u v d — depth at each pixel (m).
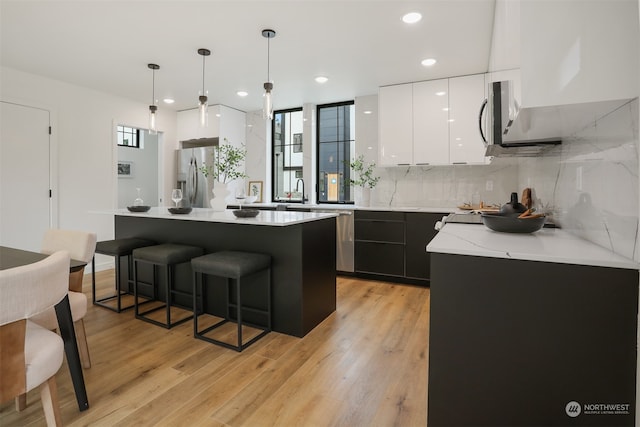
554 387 1.11
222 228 2.85
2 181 3.60
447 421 1.26
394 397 1.75
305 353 2.22
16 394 1.12
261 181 5.37
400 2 2.34
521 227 1.57
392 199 4.46
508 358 1.17
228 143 5.14
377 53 3.17
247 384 1.86
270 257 2.56
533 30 1.12
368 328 2.63
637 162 0.99
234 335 2.51
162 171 5.25
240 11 2.46
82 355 2.00
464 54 3.19
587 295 1.06
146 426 1.53
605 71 1.04
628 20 1.01
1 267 1.45
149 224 3.31
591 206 1.37
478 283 1.21
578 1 1.07
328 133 5.05
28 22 2.63
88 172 4.33
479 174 4.01
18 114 3.70
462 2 2.33
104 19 2.58
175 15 2.52
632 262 1.01
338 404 1.69
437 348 1.27
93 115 4.37
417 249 3.79
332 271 2.94
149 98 4.74
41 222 3.90
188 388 1.82
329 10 2.44
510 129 1.52
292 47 3.05
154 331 2.57
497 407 1.19
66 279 1.28
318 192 5.12
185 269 3.09
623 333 1.03
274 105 5.11
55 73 3.77
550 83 1.10
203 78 3.90
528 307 1.14
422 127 3.92
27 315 1.10
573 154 1.60
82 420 1.56
